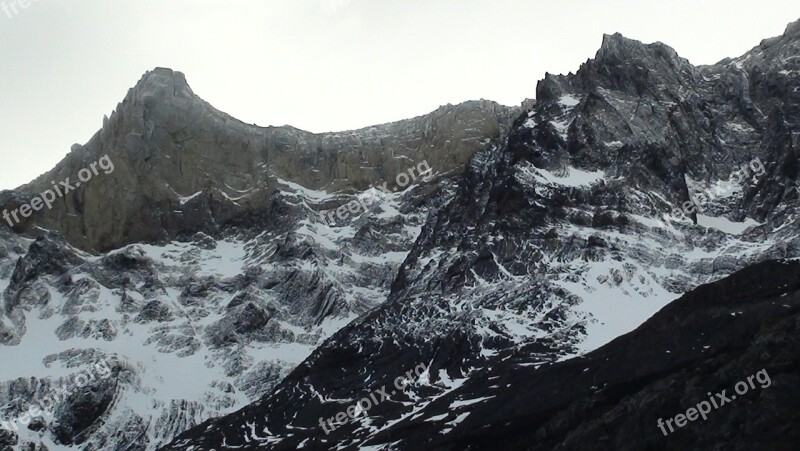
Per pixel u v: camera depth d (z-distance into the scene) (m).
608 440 140.88
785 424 130.75
